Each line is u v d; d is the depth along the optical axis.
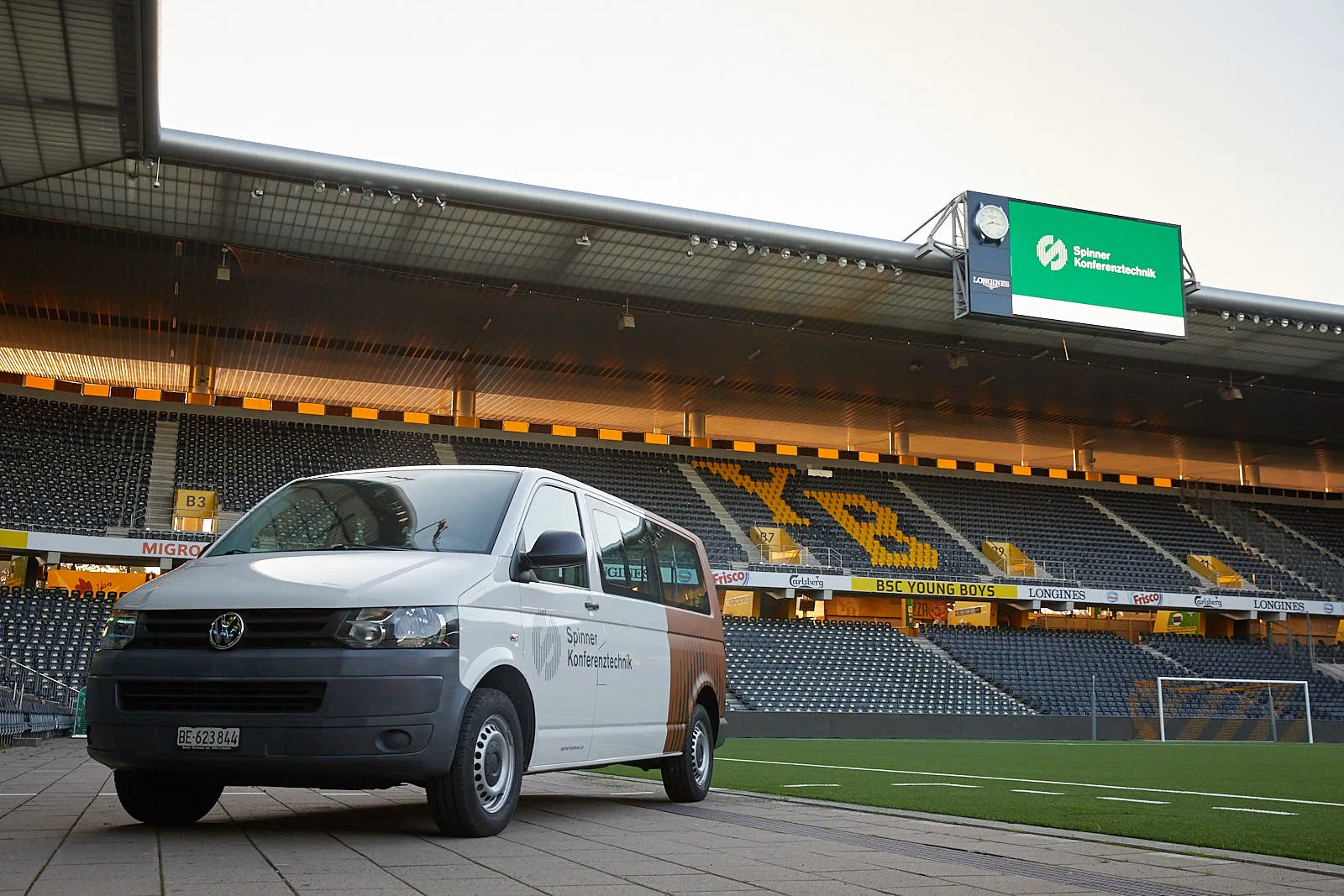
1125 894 4.14
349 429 34.09
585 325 28.89
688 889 4.00
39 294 26.70
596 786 9.53
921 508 38.50
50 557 24.89
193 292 26.53
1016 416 38.06
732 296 26.59
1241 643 37.00
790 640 31.61
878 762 15.35
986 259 23.92
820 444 42.53
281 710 4.84
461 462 33.88
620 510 7.22
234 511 28.53
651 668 7.07
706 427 39.72
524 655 5.59
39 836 5.11
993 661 32.62
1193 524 41.41
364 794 7.75
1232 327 27.84
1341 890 4.33
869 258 23.98
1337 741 31.16
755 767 13.88
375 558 5.51
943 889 4.16
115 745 4.97
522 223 22.25
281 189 20.72
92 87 17.08
